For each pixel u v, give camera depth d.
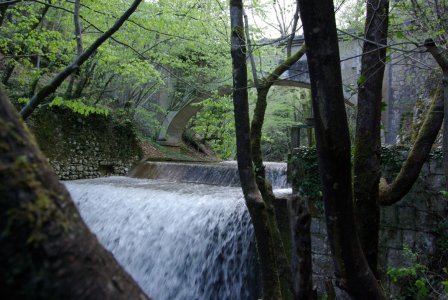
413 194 4.48
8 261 0.53
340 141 1.52
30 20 8.87
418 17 3.47
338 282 1.76
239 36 2.71
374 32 2.43
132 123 14.26
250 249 6.04
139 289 0.68
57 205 0.60
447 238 4.25
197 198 7.48
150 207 7.77
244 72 2.66
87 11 7.23
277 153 22.41
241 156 2.62
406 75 10.36
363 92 2.40
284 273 2.79
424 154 2.95
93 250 0.63
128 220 7.94
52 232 0.57
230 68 10.38
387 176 4.55
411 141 9.03
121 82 13.81
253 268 5.93
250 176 2.60
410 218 4.47
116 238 7.98
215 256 6.49
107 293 0.61
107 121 12.93
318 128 1.54
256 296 5.80
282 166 9.95
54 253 0.57
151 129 17.27
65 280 0.57
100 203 8.73
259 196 2.56
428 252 4.34
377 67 2.42
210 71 10.88
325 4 1.42
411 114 10.69
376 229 2.33
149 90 14.80
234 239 6.32
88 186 9.74
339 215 1.62
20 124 0.62
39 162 0.61
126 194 8.63
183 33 8.13
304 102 18.89
